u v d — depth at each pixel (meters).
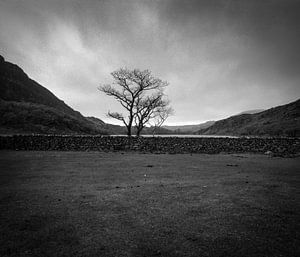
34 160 16.61
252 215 6.04
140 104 38.09
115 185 9.29
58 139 25.47
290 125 127.56
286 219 5.78
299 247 4.37
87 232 4.96
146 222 5.53
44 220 5.59
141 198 7.49
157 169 13.38
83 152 23.23
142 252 4.16
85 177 10.81
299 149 24.42
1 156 18.92
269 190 8.66
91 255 4.05
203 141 26.25
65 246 4.36
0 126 57.94
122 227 5.23
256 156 21.95
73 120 89.31
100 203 6.94
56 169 12.90
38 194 7.83
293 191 8.52
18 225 5.28
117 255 4.06
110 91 37.31
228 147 25.97
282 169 13.81
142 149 25.89
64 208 6.45
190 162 16.80
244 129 163.75
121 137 26.55
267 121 157.38
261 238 4.74
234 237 4.77
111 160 17.31
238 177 11.18
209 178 10.89
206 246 4.39
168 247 4.35
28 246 4.34
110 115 37.53
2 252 4.11
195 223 5.49
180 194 8.01
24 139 24.94
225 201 7.24
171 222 5.54
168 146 26.00
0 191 8.16
